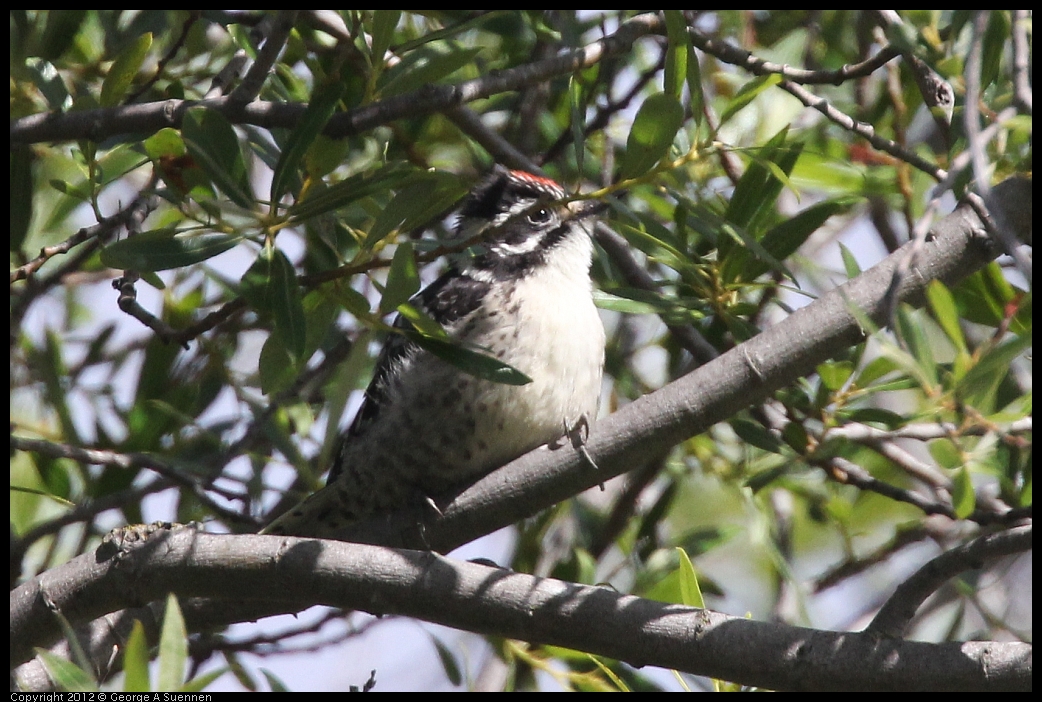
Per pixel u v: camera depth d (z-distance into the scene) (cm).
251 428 895
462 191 685
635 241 835
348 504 938
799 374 751
